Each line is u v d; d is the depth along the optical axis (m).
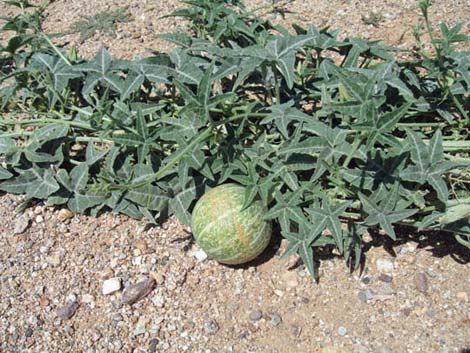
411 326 0.73
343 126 0.77
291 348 0.72
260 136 0.80
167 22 1.14
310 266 0.74
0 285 0.80
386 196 0.71
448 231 0.77
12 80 0.99
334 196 0.77
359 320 0.74
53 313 0.77
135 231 0.83
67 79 0.85
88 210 0.86
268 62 0.78
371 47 0.86
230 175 0.76
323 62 0.84
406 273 0.77
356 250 0.75
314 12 1.14
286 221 0.74
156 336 0.74
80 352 0.74
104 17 1.15
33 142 0.83
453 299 0.74
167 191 0.81
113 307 0.77
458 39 0.78
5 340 0.75
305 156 0.76
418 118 0.87
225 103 0.79
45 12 1.19
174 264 0.80
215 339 0.74
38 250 0.83
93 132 0.89
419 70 0.98
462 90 0.80
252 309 0.76
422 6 0.76
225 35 0.92
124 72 0.93
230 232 0.73
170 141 0.83
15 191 0.84
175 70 0.83
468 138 0.84
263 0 1.17
